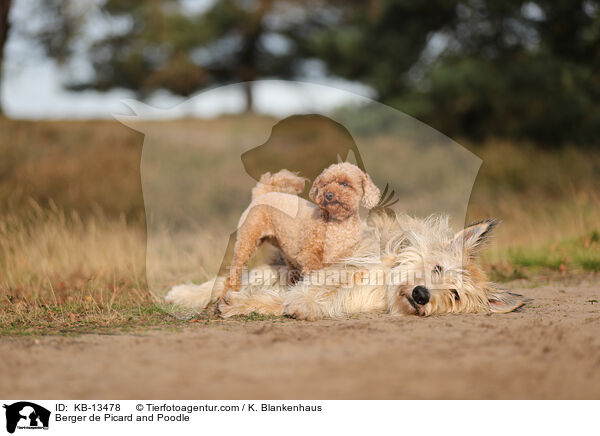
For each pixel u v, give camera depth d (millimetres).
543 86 29859
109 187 18578
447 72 30594
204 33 54656
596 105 31031
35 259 11273
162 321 7242
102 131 24750
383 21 37250
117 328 6793
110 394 4465
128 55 52562
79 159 21000
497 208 19078
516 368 4938
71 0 30719
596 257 12055
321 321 7125
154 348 5672
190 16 55375
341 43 38000
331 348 5559
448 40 34875
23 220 13477
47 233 12234
